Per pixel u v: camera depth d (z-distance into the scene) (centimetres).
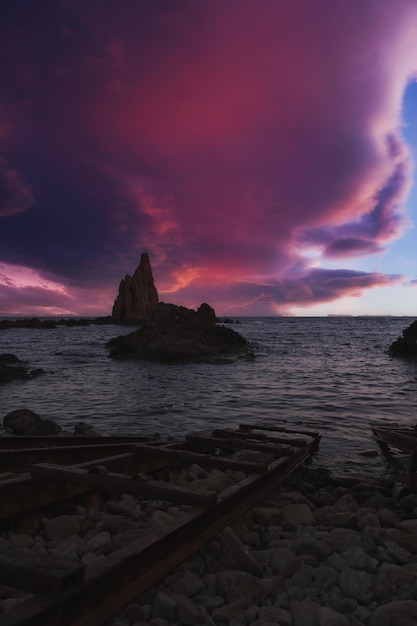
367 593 338
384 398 1509
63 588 246
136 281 13212
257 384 1834
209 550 387
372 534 455
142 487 434
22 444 773
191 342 3008
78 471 469
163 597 308
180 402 1431
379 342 4816
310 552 409
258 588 333
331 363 2719
